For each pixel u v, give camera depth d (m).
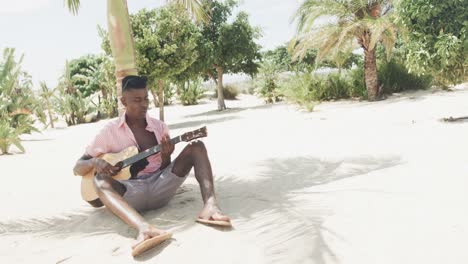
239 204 3.69
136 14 15.57
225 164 5.85
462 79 7.72
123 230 3.26
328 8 17.81
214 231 2.99
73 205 4.32
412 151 5.41
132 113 3.48
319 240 2.69
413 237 2.62
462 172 4.06
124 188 3.39
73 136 14.47
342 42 18.23
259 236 2.86
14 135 9.74
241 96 34.59
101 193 3.09
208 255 2.62
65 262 2.74
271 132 9.30
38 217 3.94
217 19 21.06
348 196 3.62
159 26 15.33
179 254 2.66
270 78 24.70
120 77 4.79
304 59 30.89
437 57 7.47
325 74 20.78
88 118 26.20
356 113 12.24
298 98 16.30
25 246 3.12
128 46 4.80
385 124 8.70
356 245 2.58
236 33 21.28
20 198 4.82
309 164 5.25
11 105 14.85
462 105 11.12
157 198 3.52
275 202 3.65
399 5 7.81
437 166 4.42
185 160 3.45
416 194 3.51
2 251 3.03
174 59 15.71
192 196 4.09
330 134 7.99
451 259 2.30
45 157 8.75
